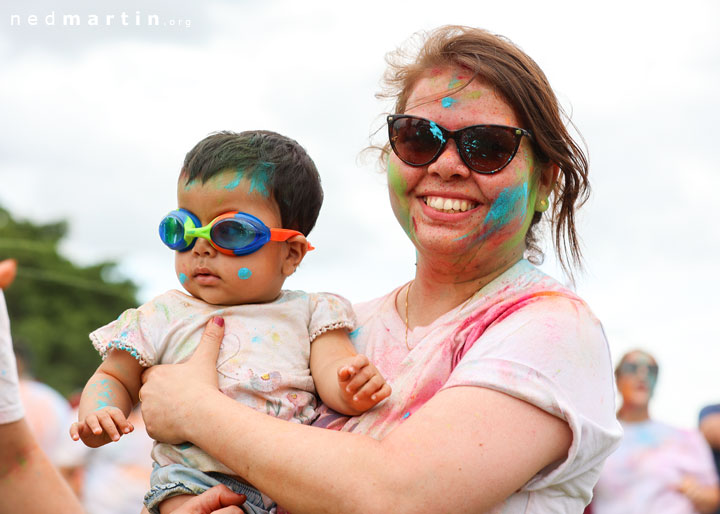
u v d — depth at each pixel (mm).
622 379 6457
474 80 2643
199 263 2877
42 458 3148
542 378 2312
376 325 2906
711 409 6148
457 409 2291
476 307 2637
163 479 2613
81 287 23906
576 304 2506
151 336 2828
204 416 2475
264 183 2896
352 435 2322
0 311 2965
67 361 23406
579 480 2461
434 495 2189
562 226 2936
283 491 2279
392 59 3020
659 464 6070
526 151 2664
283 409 2729
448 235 2619
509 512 2338
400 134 2686
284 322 2912
